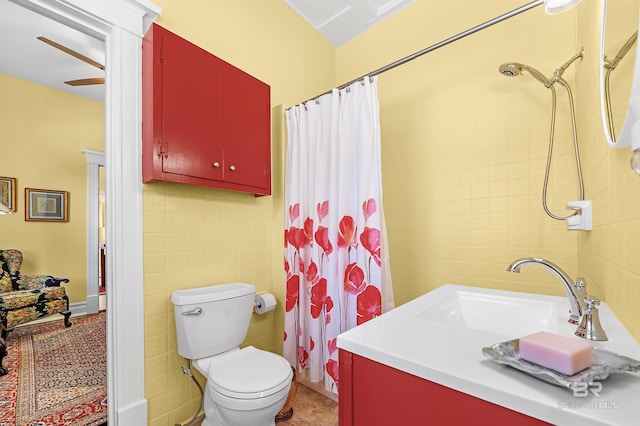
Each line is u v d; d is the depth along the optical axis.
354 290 1.67
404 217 2.14
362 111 1.68
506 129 1.74
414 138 2.11
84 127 3.87
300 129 1.98
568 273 1.53
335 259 1.74
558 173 1.57
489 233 1.78
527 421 0.51
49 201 3.55
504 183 1.74
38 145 3.50
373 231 1.59
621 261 0.80
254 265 1.98
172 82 1.44
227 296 1.57
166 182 1.55
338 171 1.76
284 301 2.08
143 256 1.46
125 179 1.40
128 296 1.39
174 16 1.61
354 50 2.56
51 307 3.04
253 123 1.83
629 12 0.67
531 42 1.68
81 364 2.35
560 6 1.06
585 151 1.30
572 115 1.35
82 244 3.79
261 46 2.07
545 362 0.56
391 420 0.70
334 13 2.35
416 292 2.07
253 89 1.83
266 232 2.07
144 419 1.42
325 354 1.78
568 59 1.56
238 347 1.66
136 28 1.45
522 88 1.69
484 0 1.85
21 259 3.22
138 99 1.45
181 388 1.57
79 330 3.14
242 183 1.75
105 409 1.75
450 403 0.60
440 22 2.03
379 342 0.76
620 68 0.73
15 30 2.53
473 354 0.68
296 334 1.98
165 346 1.52
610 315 0.88
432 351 0.70
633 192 0.70
